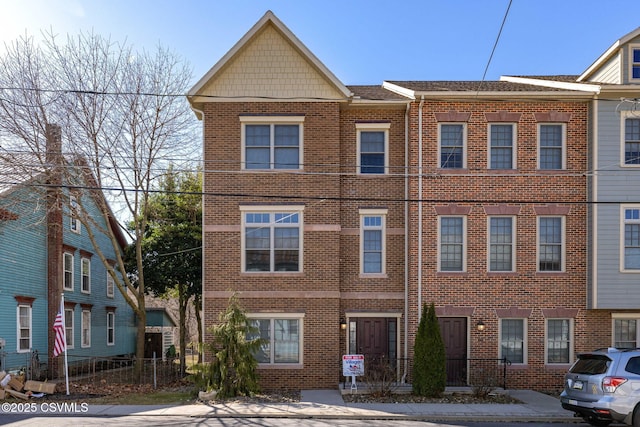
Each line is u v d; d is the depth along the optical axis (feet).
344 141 60.95
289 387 56.95
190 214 83.15
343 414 43.57
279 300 57.98
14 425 39.91
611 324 58.08
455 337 58.70
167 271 79.97
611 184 57.26
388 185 60.85
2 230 64.75
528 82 67.97
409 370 57.52
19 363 66.80
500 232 59.47
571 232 58.90
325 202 58.85
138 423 40.65
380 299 59.82
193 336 150.61
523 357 58.29
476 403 48.62
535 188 59.26
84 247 86.74
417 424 41.32
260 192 58.65
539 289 58.54
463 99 59.47
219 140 58.90
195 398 51.01
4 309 65.00
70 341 79.51
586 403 37.96
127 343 105.09
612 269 56.75
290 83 59.47
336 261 58.39
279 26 58.70
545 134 60.03
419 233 58.75
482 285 58.54
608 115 57.67
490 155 59.72
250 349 52.47
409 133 60.29
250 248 58.75
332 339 57.62
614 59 60.44
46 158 62.49
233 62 59.47
